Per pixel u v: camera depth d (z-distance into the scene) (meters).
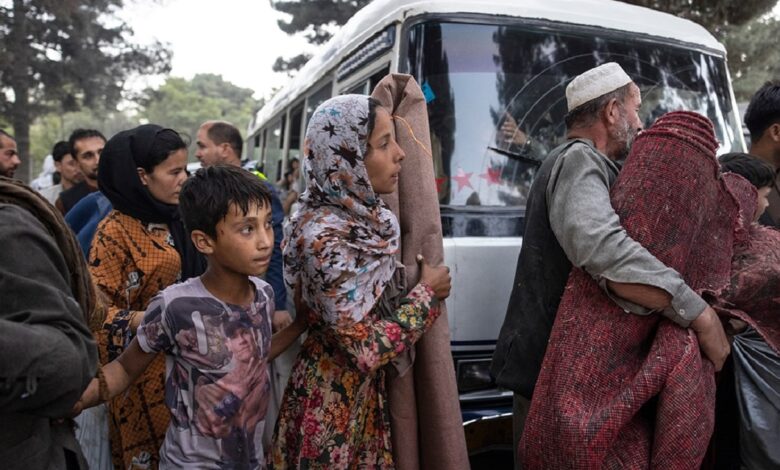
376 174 1.97
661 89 3.46
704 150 1.96
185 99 97.00
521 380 2.24
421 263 2.11
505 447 2.76
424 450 2.18
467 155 3.03
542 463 1.93
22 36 26.80
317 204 1.98
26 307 1.35
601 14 3.40
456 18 3.08
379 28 3.30
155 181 2.30
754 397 2.16
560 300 2.19
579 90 2.28
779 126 2.97
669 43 3.49
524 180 3.11
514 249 2.88
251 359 1.91
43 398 1.33
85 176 4.44
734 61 10.13
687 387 1.83
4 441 1.40
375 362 1.90
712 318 1.92
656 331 1.99
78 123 68.25
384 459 2.12
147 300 2.35
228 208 1.78
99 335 2.12
